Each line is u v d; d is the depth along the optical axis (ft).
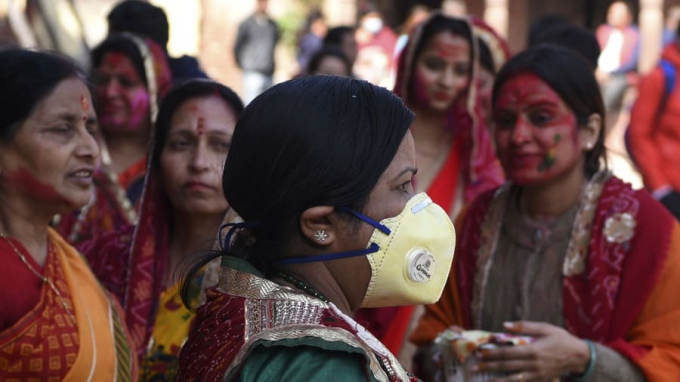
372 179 5.09
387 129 5.12
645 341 8.42
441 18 13.04
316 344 4.74
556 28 14.38
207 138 9.07
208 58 39.52
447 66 12.85
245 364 4.78
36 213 7.36
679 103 17.01
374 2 48.21
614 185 8.91
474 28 13.97
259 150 5.07
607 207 8.79
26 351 6.66
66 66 7.54
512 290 9.16
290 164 4.99
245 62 37.60
